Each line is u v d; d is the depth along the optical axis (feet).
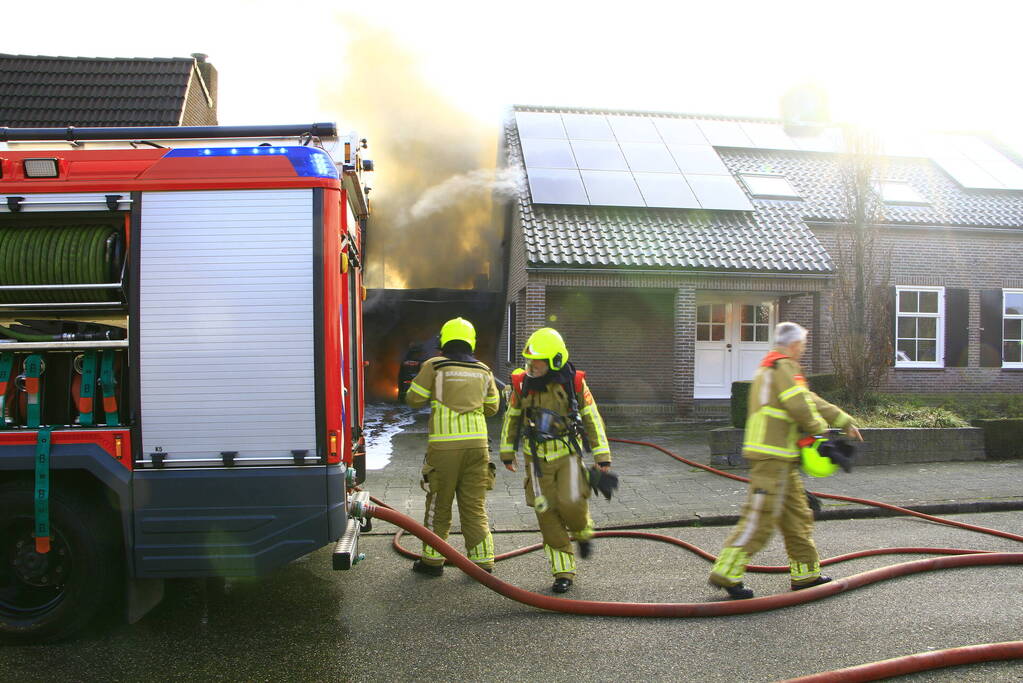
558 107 54.65
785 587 15.24
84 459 12.35
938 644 12.31
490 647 12.40
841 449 14.12
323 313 12.51
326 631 13.17
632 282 40.37
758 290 41.34
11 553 13.02
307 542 12.41
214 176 12.59
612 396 44.52
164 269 12.49
